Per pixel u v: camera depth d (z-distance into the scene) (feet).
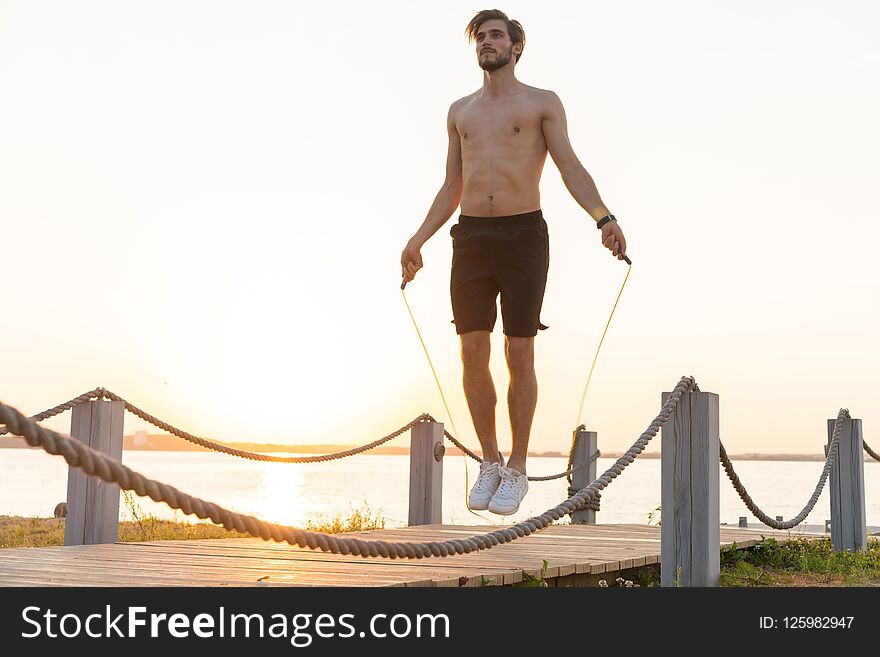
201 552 20.68
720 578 19.51
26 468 612.29
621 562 20.47
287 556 19.93
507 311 19.15
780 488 373.40
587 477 34.76
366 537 25.11
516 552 21.76
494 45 19.29
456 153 20.36
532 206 19.25
